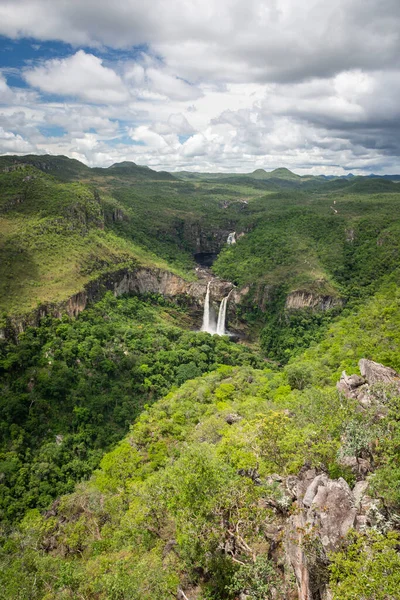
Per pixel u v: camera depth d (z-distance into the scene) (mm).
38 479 50625
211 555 22703
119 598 21094
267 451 28141
